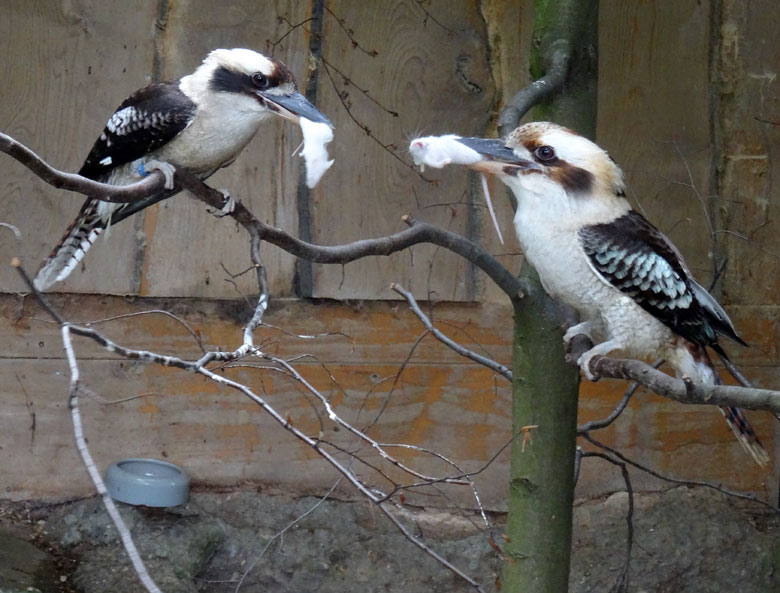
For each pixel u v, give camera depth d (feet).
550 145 15.60
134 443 23.04
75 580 20.80
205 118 16.58
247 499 23.08
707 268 23.99
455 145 15.46
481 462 23.85
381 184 23.27
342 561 22.50
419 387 23.62
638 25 23.57
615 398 24.06
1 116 22.30
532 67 17.22
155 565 21.40
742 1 23.93
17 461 22.67
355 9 23.03
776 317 24.29
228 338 23.17
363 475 23.57
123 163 17.11
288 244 13.91
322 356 23.34
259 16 22.88
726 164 24.16
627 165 23.66
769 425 24.59
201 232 22.91
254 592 21.76
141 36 22.63
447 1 23.24
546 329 16.37
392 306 23.53
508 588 16.67
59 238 22.54
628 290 15.78
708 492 24.36
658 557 23.17
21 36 22.33
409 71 23.26
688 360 16.51
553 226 15.70
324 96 23.08
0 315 22.44
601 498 24.31
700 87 23.91
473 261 15.58
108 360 22.84
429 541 22.89
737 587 23.11
